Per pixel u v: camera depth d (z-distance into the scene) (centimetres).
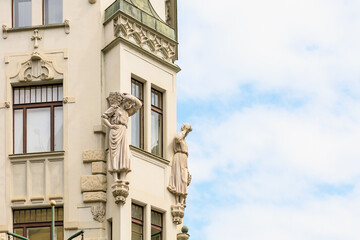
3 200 3969
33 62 4103
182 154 4141
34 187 3972
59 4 4184
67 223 3906
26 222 3962
